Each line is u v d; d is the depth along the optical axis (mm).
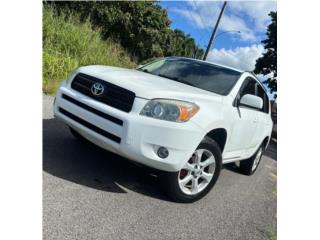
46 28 10383
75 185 3658
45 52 9445
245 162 6293
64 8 13766
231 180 5809
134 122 3438
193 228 3539
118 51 13984
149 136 3439
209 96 4086
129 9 17312
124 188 3949
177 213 3752
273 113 8328
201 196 4156
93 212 3227
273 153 11094
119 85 3650
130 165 4703
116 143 3527
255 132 5523
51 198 3242
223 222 3910
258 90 5664
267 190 5848
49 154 4301
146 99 3523
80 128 3783
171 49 22422
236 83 4797
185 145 3535
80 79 3977
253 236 3779
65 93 3969
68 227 2867
